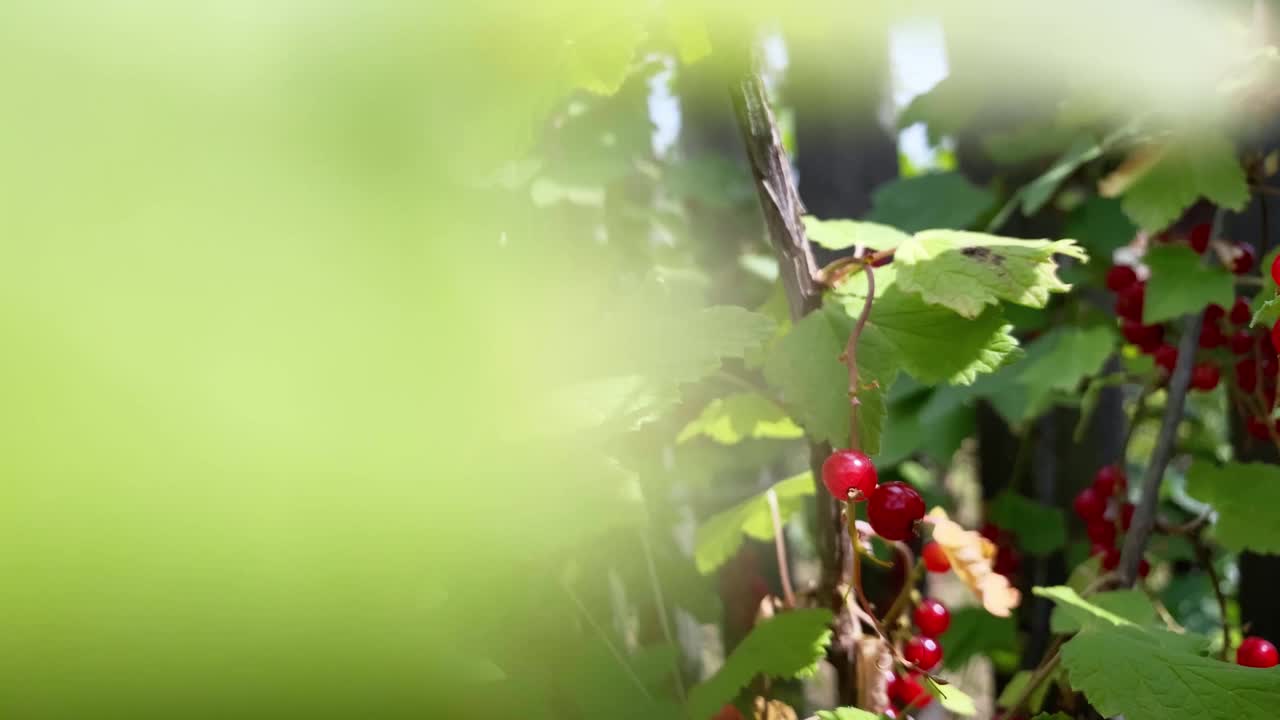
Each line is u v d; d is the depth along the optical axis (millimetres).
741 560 863
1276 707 690
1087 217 971
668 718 731
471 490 396
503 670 694
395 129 349
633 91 883
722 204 1145
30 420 254
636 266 926
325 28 328
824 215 1144
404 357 342
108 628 259
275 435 292
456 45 393
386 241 338
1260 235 868
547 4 602
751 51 693
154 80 284
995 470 1190
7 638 247
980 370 704
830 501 724
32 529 250
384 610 334
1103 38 749
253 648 283
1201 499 806
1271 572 904
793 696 842
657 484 818
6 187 263
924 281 696
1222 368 825
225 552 278
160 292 277
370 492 323
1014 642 950
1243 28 761
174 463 270
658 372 668
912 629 786
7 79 266
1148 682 699
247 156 301
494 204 618
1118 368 1064
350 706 320
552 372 636
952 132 893
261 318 296
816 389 706
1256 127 788
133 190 278
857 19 457
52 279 262
